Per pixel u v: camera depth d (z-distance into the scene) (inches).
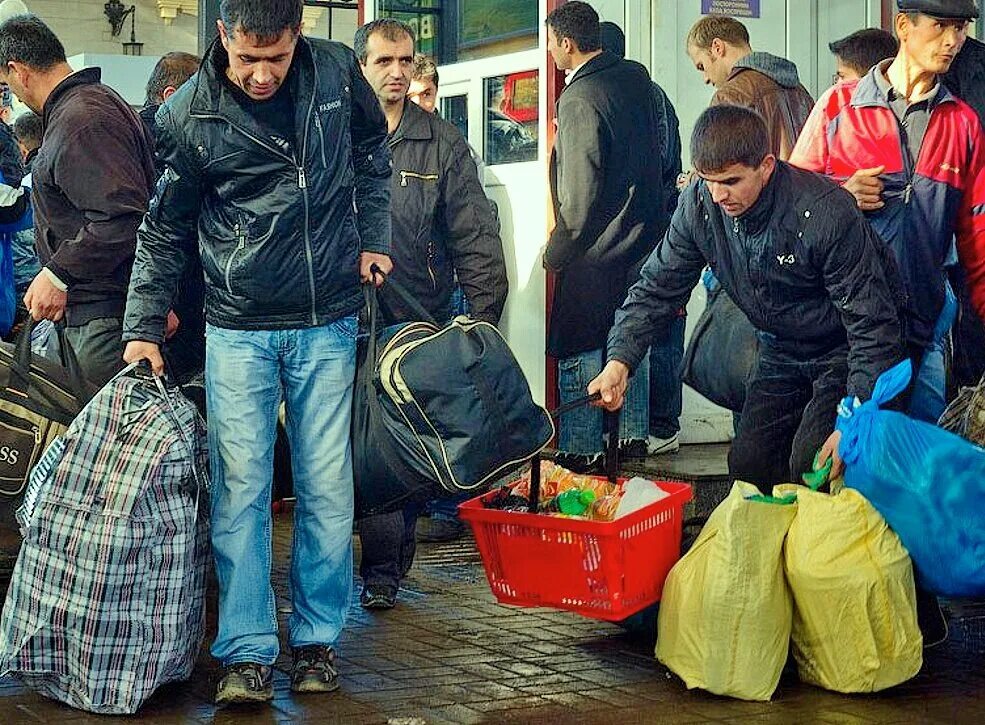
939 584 194.5
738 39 290.7
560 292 286.5
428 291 265.7
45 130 223.8
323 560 191.9
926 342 225.8
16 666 183.0
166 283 190.5
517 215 316.8
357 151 193.2
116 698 182.9
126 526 180.2
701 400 322.0
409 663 207.2
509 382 184.5
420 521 305.7
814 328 208.2
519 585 204.5
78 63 538.0
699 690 193.6
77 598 181.6
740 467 224.5
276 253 183.3
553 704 188.1
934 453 193.3
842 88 232.7
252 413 187.3
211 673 202.4
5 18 229.8
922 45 219.6
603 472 291.0
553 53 287.3
